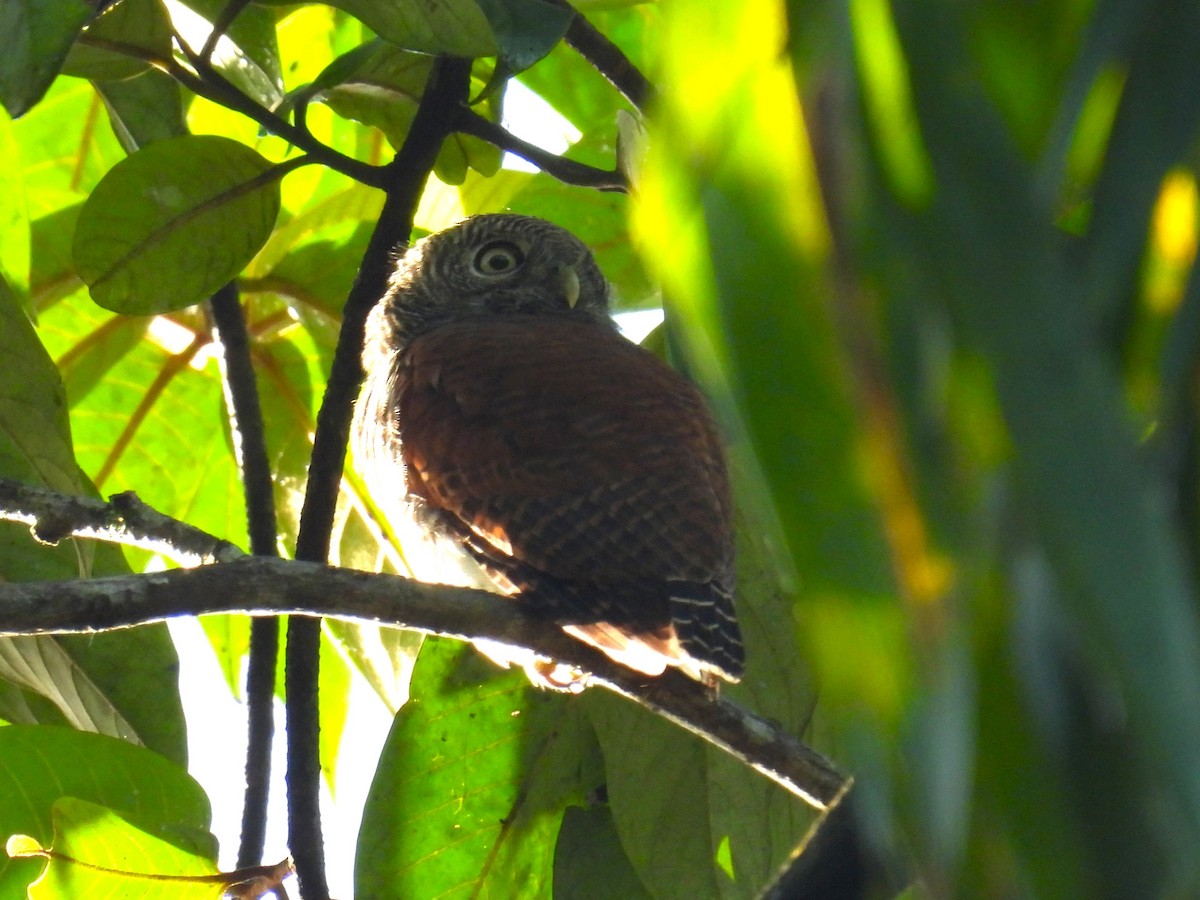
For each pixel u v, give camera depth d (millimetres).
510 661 8477
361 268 8211
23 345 7562
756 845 8070
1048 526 1925
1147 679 1856
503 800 8633
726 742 7160
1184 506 2049
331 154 8297
